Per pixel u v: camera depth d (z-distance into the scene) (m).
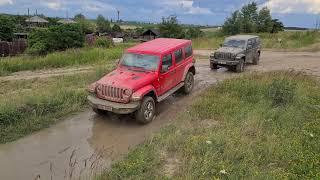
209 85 14.73
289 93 11.48
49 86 13.66
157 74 10.52
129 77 10.08
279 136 8.63
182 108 11.45
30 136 8.98
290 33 45.25
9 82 15.22
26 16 92.88
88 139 8.92
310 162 7.29
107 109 9.63
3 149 8.20
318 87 13.84
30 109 10.04
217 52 18.42
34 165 7.48
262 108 10.57
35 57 22.84
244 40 19.42
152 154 7.64
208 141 7.95
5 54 29.17
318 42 36.56
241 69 18.17
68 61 21.41
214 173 6.79
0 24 45.00
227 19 65.44
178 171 6.93
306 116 10.30
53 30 31.66
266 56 27.16
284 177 6.64
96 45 34.50
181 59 12.30
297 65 21.38
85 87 13.30
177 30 52.94
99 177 6.77
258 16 68.38
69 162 7.62
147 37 74.25
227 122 9.63
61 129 9.52
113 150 8.28
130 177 6.72
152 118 10.25
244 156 7.52
